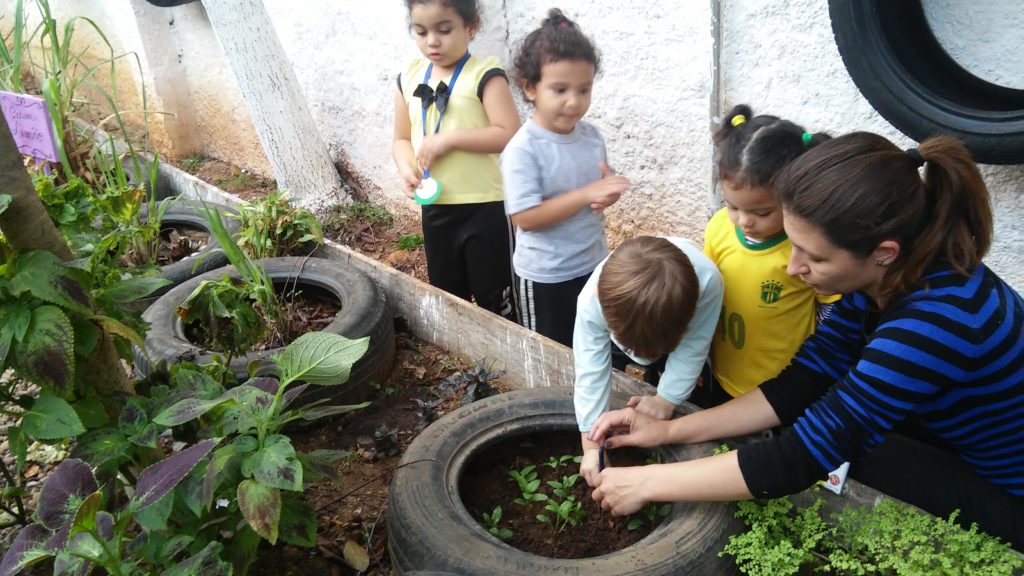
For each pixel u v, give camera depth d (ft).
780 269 6.75
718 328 7.36
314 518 5.96
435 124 9.94
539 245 8.79
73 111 16.48
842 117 9.05
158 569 5.16
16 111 9.96
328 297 11.03
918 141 7.84
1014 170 8.13
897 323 5.00
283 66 14.39
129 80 19.63
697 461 5.79
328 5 14.26
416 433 8.66
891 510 5.74
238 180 17.98
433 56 9.68
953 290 4.90
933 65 7.82
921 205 4.81
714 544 5.73
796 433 5.43
